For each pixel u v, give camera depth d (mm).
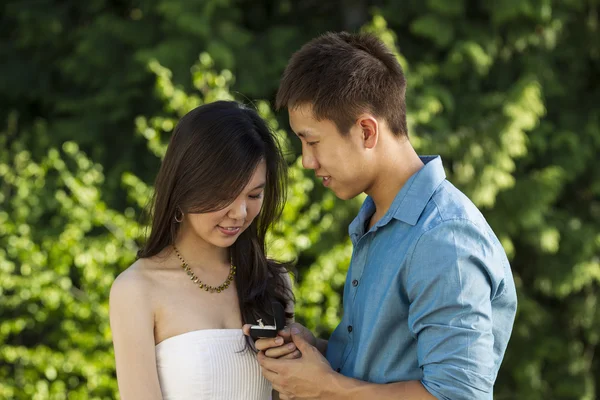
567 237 9141
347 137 2393
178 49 8109
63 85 9586
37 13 9070
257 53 8523
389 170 2459
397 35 9000
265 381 2688
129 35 8750
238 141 2459
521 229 8969
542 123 9031
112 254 5914
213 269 2689
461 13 8477
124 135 8797
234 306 2697
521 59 9094
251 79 8375
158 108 8633
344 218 7656
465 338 2219
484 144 8250
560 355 9305
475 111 8641
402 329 2387
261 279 2742
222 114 2494
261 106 6324
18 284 5957
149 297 2545
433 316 2258
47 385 6387
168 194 2521
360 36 2479
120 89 8711
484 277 2277
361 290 2496
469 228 2291
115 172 8414
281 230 5941
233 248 2736
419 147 7797
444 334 2230
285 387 2463
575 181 9688
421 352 2283
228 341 2611
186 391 2521
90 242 6168
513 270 9445
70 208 6117
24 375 6234
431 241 2291
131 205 8258
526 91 8352
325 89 2357
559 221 9188
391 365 2393
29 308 6305
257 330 2520
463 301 2230
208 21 8180
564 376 9383
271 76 8570
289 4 9258
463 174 8203
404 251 2352
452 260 2252
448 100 8352
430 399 2238
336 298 6250
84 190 6078
